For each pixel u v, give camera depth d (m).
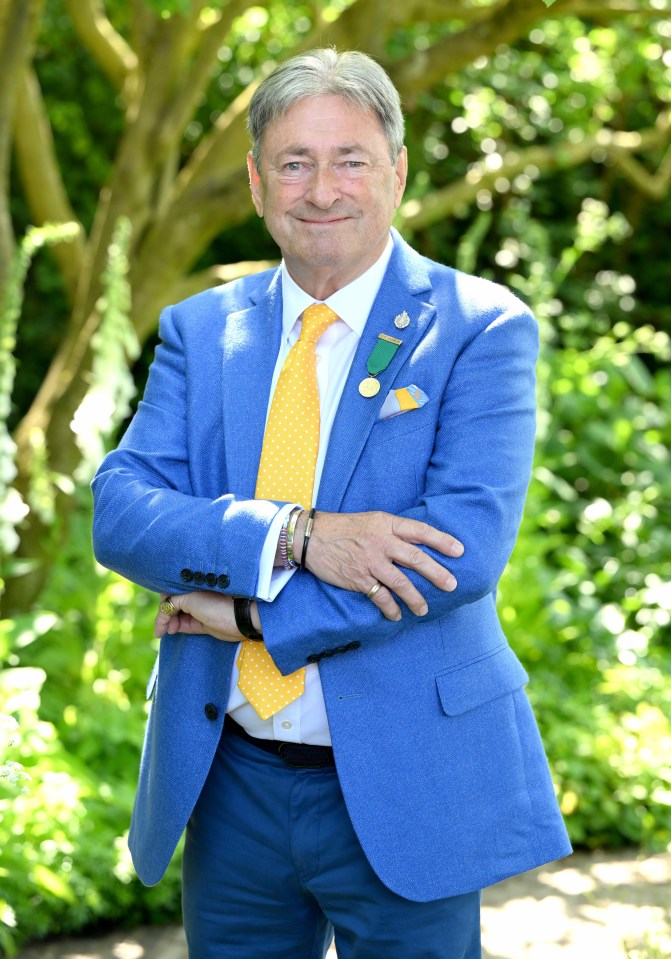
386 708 1.68
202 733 1.76
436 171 8.46
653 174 8.78
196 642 1.78
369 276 1.79
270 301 1.87
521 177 7.88
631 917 3.19
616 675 4.40
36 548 4.27
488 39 4.28
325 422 1.77
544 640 4.51
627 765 3.90
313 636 1.62
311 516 1.66
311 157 1.69
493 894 3.39
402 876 1.65
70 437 4.31
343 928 1.79
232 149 4.66
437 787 1.67
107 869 3.14
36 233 3.41
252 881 1.83
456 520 1.62
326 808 1.75
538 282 4.94
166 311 1.96
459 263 4.74
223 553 1.65
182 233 4.57
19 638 3.47
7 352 3.44
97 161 8.20
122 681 3.89
